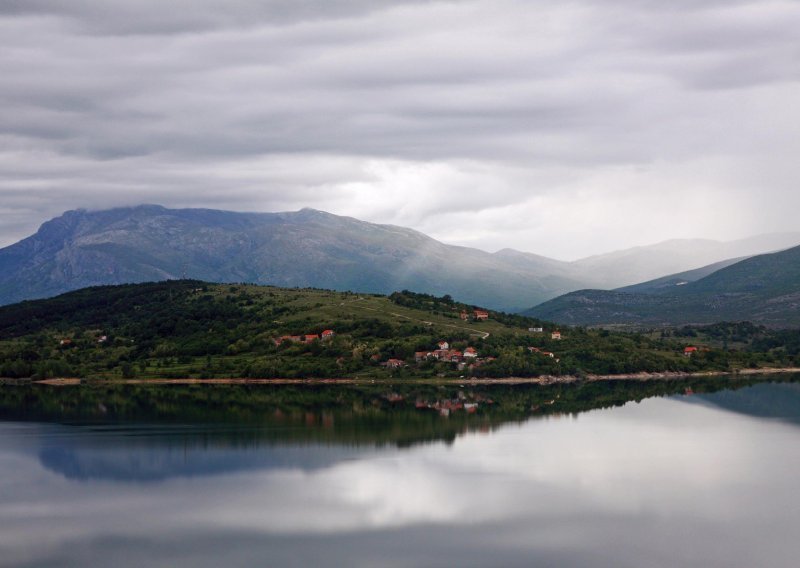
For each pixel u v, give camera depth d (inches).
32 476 6766.7
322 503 5959.6
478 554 4928.6
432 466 7111.2
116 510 5821.9
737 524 5447.8
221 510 5812.0
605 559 4842.5
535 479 6628.9
